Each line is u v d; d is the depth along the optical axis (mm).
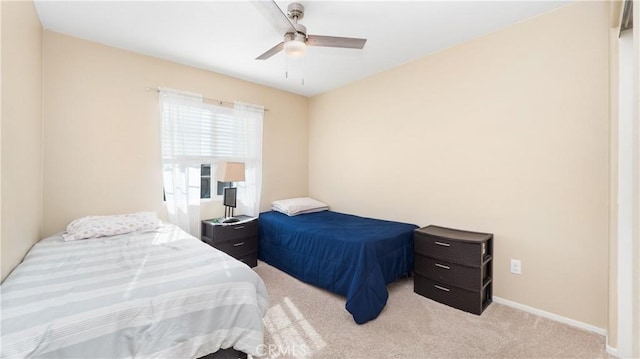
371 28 2355
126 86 2775
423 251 2553
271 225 3322
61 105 2436
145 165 2898
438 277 2441
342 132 3908
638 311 701
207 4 2039
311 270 2703
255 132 3738
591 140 1979
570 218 2072
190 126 3164
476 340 1885
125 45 2680
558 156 2119
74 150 2504
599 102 1945
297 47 1971
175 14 2162
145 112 2893
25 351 976
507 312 2266
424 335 1945
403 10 2098
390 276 2510
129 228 2416
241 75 3500
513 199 2348
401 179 3193
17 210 1666
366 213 3604
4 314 1083
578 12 2014
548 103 2158
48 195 2381
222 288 1483
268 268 3283
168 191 2994
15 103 1613
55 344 1039
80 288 1320
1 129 1401
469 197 2619
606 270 1934
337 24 2289
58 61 2422
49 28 2361
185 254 1845
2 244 1427
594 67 1961
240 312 1515
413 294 2605
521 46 2275
